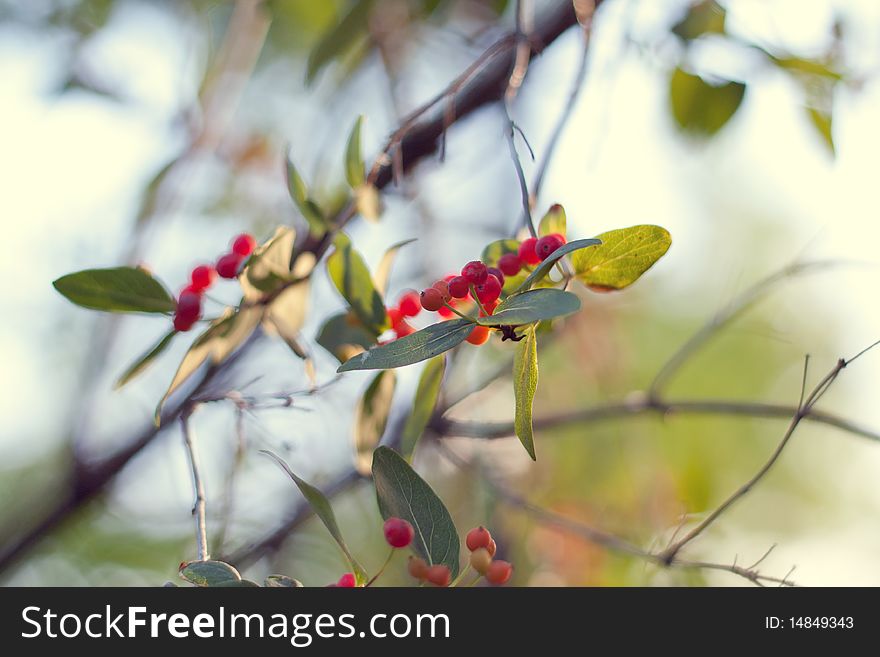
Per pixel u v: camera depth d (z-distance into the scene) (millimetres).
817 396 3271
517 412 2264
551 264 2154
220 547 3514
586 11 3582
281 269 3023
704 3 3883
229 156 5379
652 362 5930
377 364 2117
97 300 2914
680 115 4102
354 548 5121
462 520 4945
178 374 2902
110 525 5219
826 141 3914
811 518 5852
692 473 5520
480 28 4762
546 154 3332
